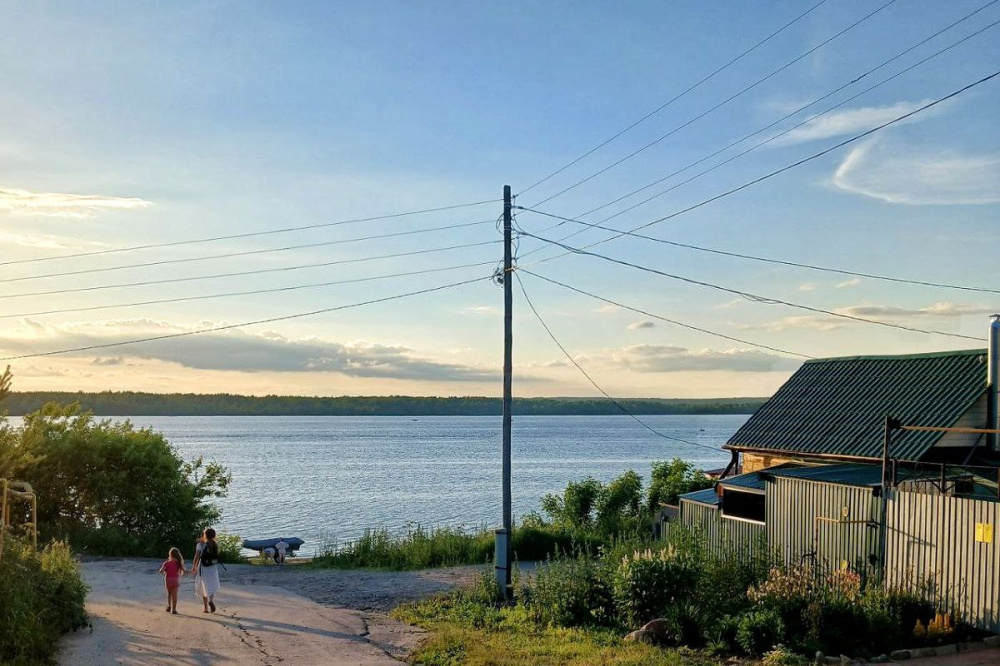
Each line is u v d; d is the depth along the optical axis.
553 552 28.47
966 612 14.26
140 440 31.38
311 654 13.87
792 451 21.23
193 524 31.36
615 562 18.08
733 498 22.33
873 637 13.48
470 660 13.05
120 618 16.58
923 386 20.73
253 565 27.27
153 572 24.11
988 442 19.09
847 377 23.70
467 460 121.62
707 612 14.85
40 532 27.89
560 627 16.00
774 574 15.33
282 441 197.00
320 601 19.80
